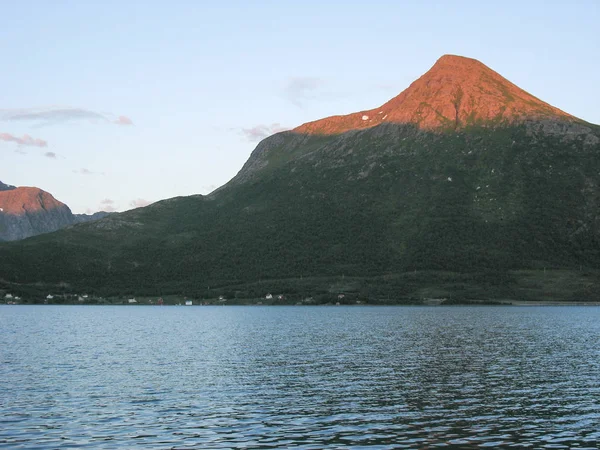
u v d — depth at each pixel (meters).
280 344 101.50
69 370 69.69
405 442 40.38
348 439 41.00
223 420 45.91
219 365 74.50
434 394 55.94
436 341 105.19
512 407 50.66
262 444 39.78
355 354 86.31
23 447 38.88
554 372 69.00
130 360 79.25
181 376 65.62
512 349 92.31
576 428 44.03
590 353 87.19
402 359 80.38
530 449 39.00
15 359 79.62
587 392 57.00
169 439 40.75
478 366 73.69
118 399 53.00
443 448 39.12
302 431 42.94
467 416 47.50
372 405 51.31
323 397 54.47
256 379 63.88
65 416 46.72
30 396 54.06
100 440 40.44
